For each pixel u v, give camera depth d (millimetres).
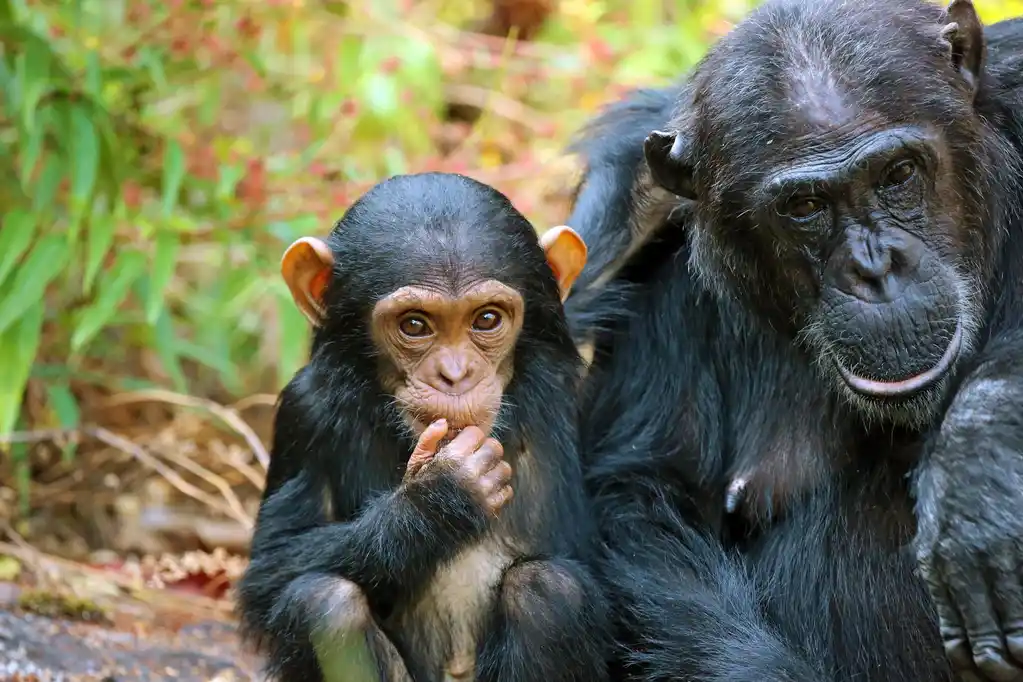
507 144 19781
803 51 9867
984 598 8984
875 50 9742
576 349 11602
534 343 11156
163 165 16078
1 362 14570
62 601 13617
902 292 9523
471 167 18578
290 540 11055
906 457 10414
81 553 15484
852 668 10359
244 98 18672
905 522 10344
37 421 16422
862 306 9586
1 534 15359
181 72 16750
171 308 18125
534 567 10656
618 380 12047
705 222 10523
